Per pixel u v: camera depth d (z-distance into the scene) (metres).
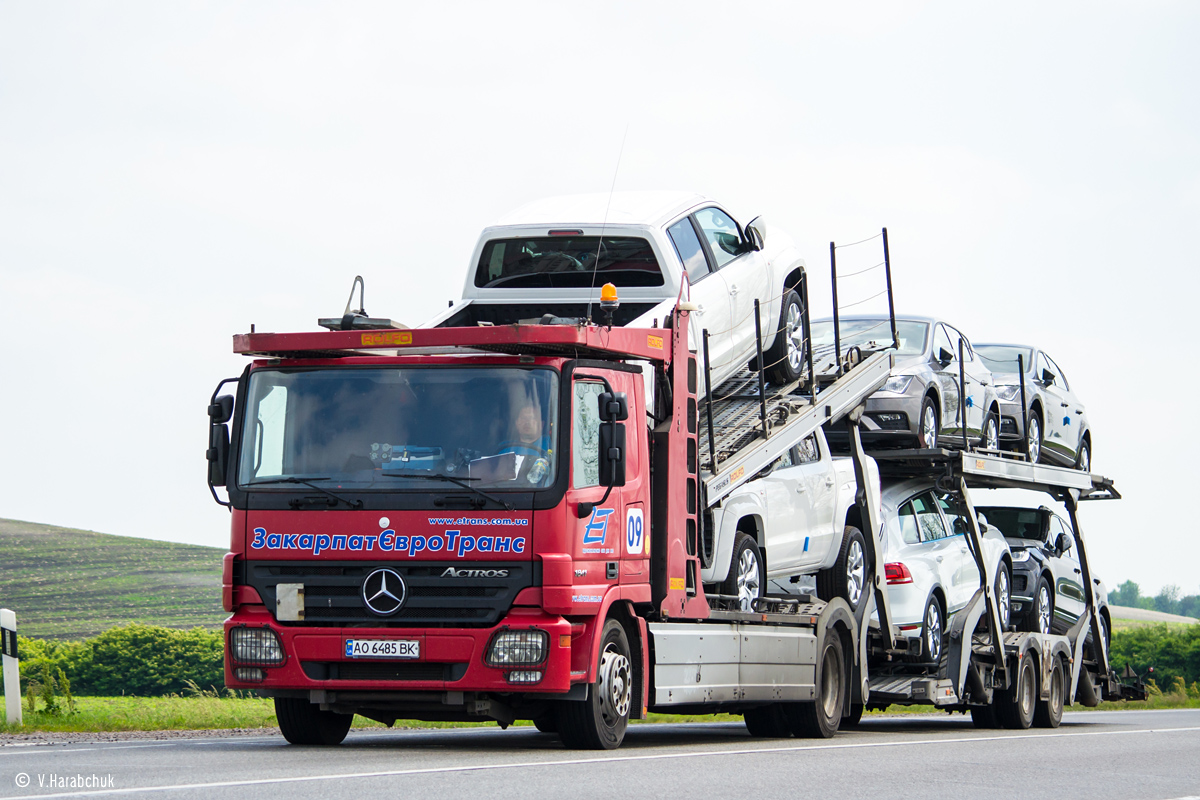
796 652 33.25
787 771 22.62
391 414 24.94
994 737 37.22
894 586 40.34
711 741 32.62
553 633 23.97
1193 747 33.56
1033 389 53.22
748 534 32.94
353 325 25.42
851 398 38.38
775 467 34.62
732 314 33.81
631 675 26.64
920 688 40.19
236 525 25.06
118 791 17.17
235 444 25.31
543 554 24.00
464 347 24.59
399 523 24.39
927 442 42.66
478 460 24.47
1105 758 29.12
